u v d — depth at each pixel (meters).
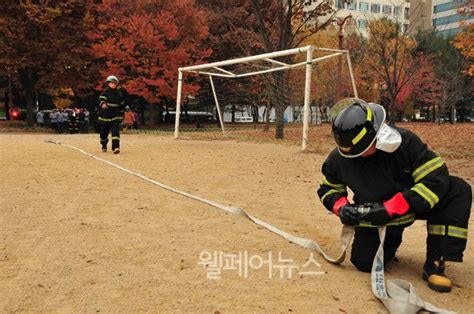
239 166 10.20
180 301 3.27
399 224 3.76
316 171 9.77
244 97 33.16
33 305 3.20
